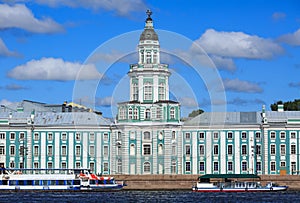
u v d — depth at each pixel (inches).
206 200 5644.7
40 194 6254.9
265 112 7529.5
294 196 6013.8
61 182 6540.4
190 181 6825.8
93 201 5551.2
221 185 6604.3
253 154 7381.9
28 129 7564.0
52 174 6550.2
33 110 7662.4
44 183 6545.3
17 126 7568.9
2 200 5629.9
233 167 7401.6
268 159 7362.2
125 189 6820.9
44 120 7632.9
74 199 5728.3
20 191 6515.8
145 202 5482.3
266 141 7377.0
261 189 6594.5
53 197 5920.3
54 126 7554.1
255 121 7440.9
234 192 6545.3
